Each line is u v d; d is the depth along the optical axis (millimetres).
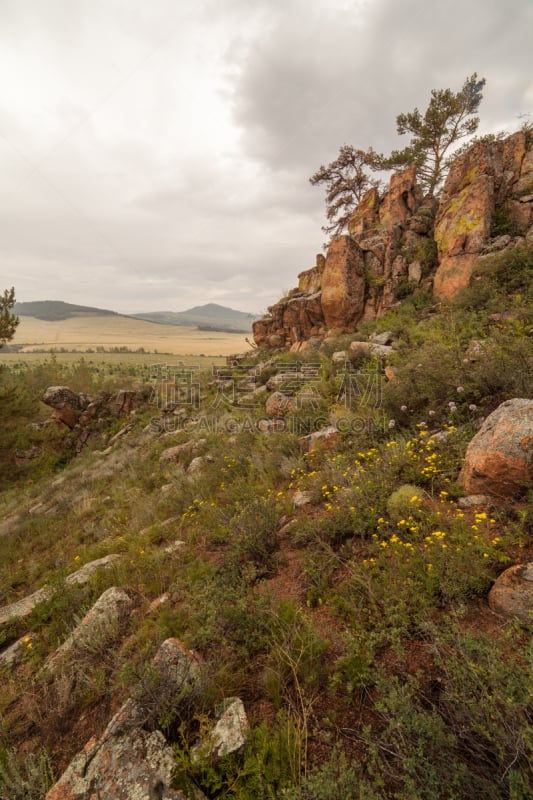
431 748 1498
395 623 2291
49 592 4516
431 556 2645
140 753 1950
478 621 2207
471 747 1545
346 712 1988
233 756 1806
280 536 4160
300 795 1505
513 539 2631
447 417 5480
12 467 18344
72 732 2506
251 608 2895
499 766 1424
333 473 4941
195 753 1847
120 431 19516
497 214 14078
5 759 2348
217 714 2111
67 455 20016
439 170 22969
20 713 2832
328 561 3254
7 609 4668
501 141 15500
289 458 6719
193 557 4422
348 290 17000
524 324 7672
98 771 1926
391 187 20219
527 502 3055
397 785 1562
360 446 5785
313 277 23766
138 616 3518
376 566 2951
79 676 2857
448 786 1373
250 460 7363
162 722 2090
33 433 19656
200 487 7023
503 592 2227
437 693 1864
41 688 3010
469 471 3594
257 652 2619
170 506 6934
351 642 2229
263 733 1873
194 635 2779
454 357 6062
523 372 4742
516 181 14531
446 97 21297
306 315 20297
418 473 4148
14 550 8320
